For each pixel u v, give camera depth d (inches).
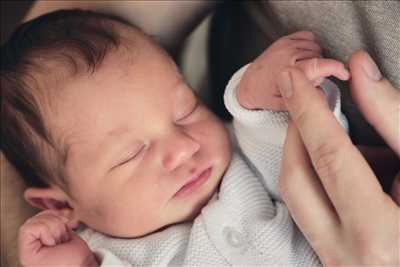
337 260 22.9
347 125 28.0
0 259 33.3
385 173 28.2
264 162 31.1
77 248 27.8
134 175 30.8
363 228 21.4
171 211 31.1
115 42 32.1
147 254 30.9
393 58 23.8
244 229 30.4
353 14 25.4
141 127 30.9
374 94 23.4
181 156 30.1
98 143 31.0
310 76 23.7
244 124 29.8
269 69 26.8
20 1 52.7
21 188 35.6
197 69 41.7
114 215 31.9
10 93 32.7
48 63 31.9
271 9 30.5
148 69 31.8
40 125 32.1
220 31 38.7
